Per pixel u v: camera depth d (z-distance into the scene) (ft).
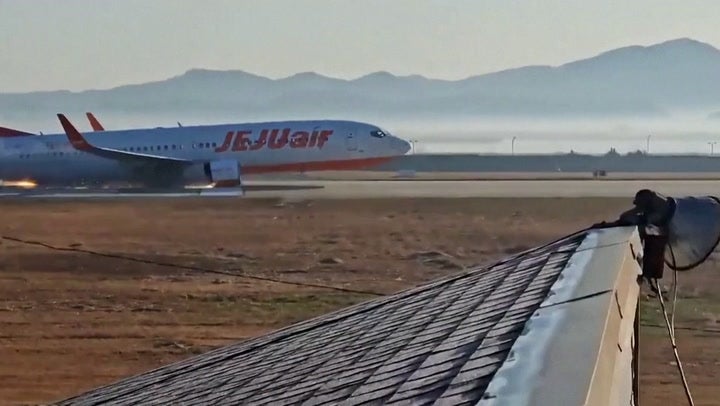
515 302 32.81
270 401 30.53
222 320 153.79
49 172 347.36
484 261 209.97
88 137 353.51
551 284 33.99
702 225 43.27
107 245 229.25
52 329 148.87
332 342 40.42
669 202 44.09
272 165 343.67
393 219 268.62
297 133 346.74
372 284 184.24
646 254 43.50
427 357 28.22
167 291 175.83
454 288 45.27
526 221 266.57
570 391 20.36
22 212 287.48
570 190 343.87
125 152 338.75
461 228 252.21
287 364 38.27
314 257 211.82
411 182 404.57
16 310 161.48
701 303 153.58
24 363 129.59
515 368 22.74
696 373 116.57
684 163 556.92
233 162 333.21
